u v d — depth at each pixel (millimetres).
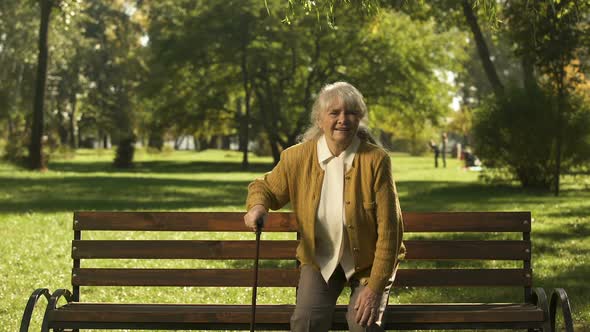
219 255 5184
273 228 5203
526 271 5133
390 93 41094
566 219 15227
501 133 24234
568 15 14625
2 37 53781
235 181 30359
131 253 5188
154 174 36250
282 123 40906
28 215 16297
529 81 24062
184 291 8578
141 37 65125
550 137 23375
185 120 45094
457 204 19094
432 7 28781
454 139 97438
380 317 4402
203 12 39594
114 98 66062
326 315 4484
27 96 57969
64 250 11578
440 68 42406
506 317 4680
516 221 5156
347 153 4488
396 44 40688
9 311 7527
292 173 4570
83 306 4867
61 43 55812
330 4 6980
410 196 21891
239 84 43688
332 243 4520
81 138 88750
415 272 5117
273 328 4715
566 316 4570
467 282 5121
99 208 18141
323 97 4469
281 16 38562
